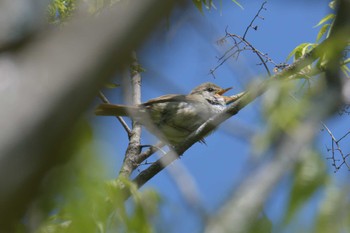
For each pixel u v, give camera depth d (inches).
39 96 114.7
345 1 157.1
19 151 112.8
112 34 116.0
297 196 161.8
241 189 150.4
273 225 157.2
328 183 163.5
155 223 216.1
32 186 114.5
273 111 188.2
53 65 115.8
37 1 121.3
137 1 116.0
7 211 112.3
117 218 214.2
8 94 114.1
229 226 145.4
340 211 159.6
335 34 170.2
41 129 114.1
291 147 163.8
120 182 229.9
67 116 115.4
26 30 118.3
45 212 159.3
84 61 115.9
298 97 203.6
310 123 170.4
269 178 150.3
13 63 116.0
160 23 118.0
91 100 117.1
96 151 162.2
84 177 161.6
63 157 149.6
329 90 173.9
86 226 184.2
